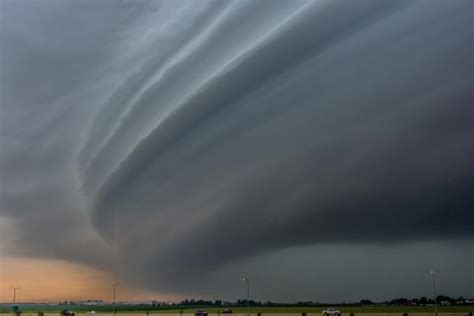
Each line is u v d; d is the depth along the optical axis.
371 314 176.38
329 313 175.75
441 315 167.62
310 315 195.25
